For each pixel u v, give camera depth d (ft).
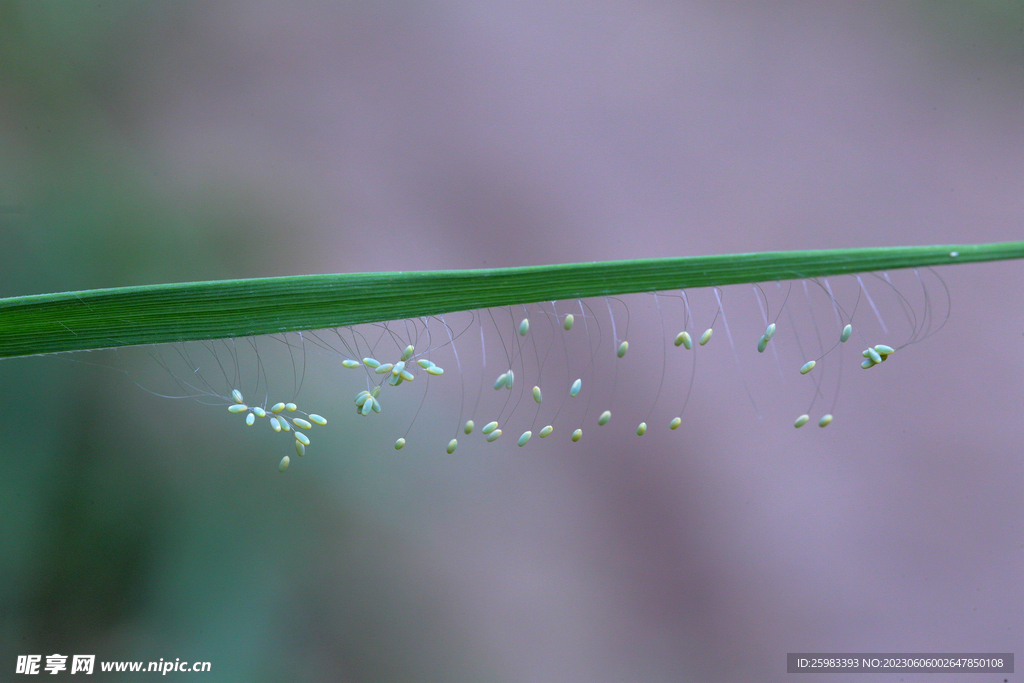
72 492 0.66
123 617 0.66
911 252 0.57
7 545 0.65
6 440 0.65
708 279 0.58
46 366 0.66
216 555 0.66
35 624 0.65
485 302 0.58
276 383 0.67
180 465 0.66
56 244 0.67
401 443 0.60
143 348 0.66
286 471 0.67
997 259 0.57
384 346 0.67
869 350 0.59
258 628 0.66
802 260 0.58
